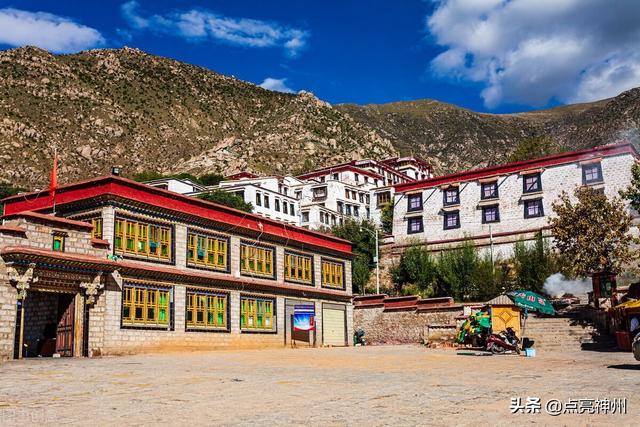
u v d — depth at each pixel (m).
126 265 29.14
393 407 10.66
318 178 124.31
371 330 47.84
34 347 27.88
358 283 61.25
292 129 198.25
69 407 10.69
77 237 27.36
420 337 45.03
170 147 195.50
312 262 45.12
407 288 57.47
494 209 62.94
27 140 162.38
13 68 189.75
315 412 10.14
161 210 32.38
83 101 192.50
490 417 9.59
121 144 184.25
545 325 35.88
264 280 39.75
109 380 15.13
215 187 103.44
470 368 19.72
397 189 69.69
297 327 40.81
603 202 43.31
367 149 197.25
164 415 9.86
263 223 40.34
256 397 12.02
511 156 97.50
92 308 27.73
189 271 33.78
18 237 24.91
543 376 16.56
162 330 31.41
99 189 29.91
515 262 53.97
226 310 36.19
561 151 94.81
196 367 19.80
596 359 23.80
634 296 33.44
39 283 25.31
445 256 57.06
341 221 98.00
